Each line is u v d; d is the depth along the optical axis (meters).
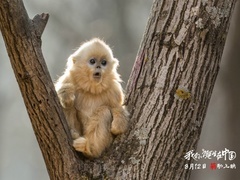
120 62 36.78
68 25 41.56
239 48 26.27
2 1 10.19
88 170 11.27
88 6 41.91
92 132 11.63
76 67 12.35
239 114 26.20
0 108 54.31
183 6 11.52
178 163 11.37
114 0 41.72
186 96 11.37
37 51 10.58
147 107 11.51
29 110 10.88
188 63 11.42
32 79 10.61
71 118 12.00
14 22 10.34
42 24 10.66
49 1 42.41
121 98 12.27
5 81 54.31
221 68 26.69
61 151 11.09
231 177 24.91
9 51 10.54
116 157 11.38
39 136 11.05
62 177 11.18
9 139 56.28
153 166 11.29
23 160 58.12
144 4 42.50
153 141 11.34
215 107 27.62
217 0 11.45
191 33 11.44
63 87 12.07
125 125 11.55
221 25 11.48
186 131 11.39
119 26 40.69
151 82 11.57
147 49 11.73
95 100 12.16
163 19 11.63
